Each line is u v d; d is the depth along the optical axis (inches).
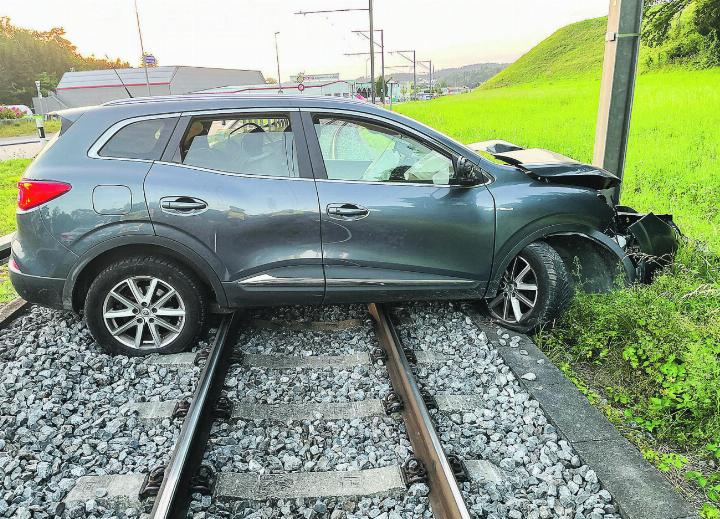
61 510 99.3
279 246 152.1
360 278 156.9
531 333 172.1
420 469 105.5
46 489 105.0
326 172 154.8
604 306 168.2
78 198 146.4
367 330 172.2
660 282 178.9
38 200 146.9
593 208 168.7
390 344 154.9
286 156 154.3
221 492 103.5
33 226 148.0
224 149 153.5
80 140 150.8
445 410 130.8
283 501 101.9
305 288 156.3
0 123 1752.0
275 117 155.1
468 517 88.5
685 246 201.0
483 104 675.4
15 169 612.1
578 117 500.7
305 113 156.0
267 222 149.9
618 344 160.7
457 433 122.4
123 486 104.3
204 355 152.9
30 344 163.6
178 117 152.6
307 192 151.6
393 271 158.7
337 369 150.3
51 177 147.2
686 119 326.0
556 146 442.6
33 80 4313.5
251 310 188.5
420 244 157.8
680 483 111.3
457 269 163.0
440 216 157.3
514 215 162.1
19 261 151.5
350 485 105.3
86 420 127.3
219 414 127.0
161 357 155.1
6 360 156.5
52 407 131.0
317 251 153.4
